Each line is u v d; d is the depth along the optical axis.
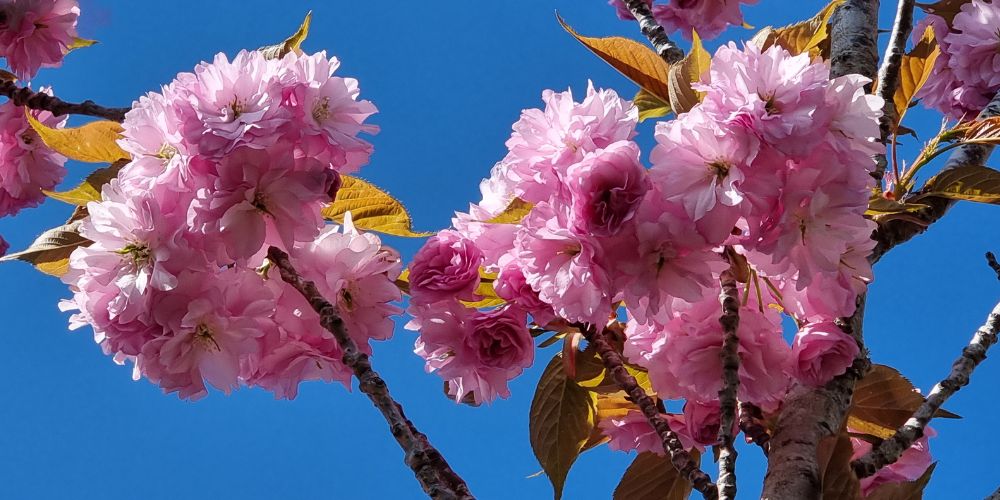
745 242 1.14
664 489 1.29
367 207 1.29
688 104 1.22
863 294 1.26
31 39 1.47
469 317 1.23
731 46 1.16
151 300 1.19
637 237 1.15
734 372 1.13
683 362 1.21
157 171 1.19
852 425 1.27
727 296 1.16
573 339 1.25
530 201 1.18
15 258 1.23
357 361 1.12
